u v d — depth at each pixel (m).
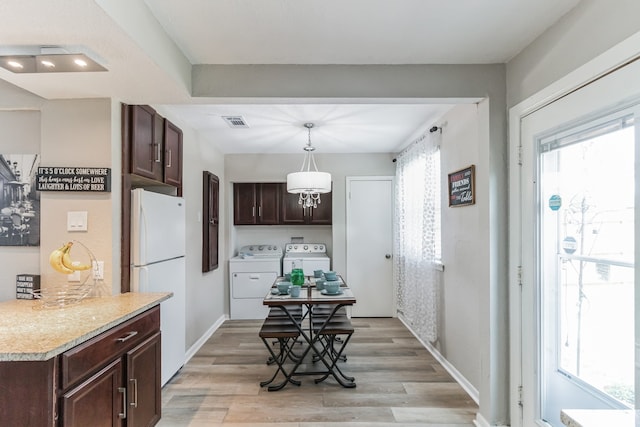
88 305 1.96
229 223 5.02
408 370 3.18
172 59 1.91
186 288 3.44
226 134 3.95
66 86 2.02
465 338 2.84
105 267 2.19
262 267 4.95
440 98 2.25
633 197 1.38
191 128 3.62
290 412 2.49
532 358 2.00
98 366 1.59
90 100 2.21
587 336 1.66
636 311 1.36
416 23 1.77
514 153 2.14
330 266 5.19
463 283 2.88
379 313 4.98
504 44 2.00
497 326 2.22
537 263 1.97
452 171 3.09
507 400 2.22
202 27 1.79
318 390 2.81
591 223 1.62
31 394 1.32
